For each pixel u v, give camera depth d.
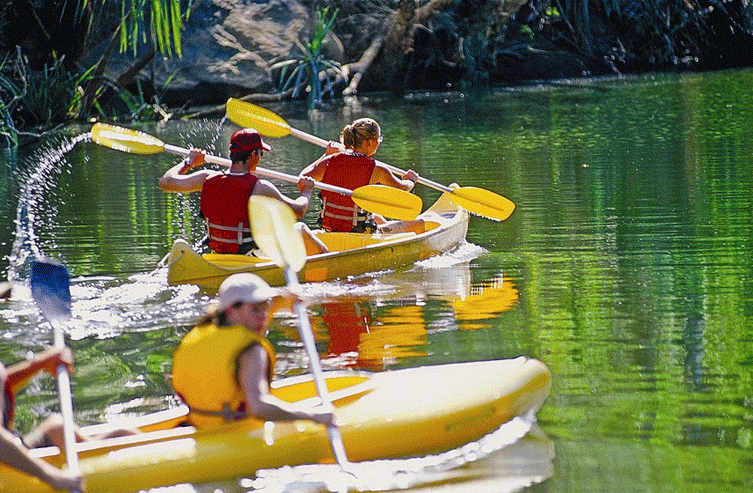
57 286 14.56
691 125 50.38
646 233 26.19
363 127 25.19
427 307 19.81
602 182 34.69
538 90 74.94
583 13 87.81
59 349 12.19
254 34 72.06
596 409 13.87
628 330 17.66
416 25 77.12
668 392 14.42
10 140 53.44
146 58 62.59
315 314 19.45
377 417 12.55
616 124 52.31
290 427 12.15
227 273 21.28
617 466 11.99
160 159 45.41
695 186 33.03
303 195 23.39
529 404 13.77
